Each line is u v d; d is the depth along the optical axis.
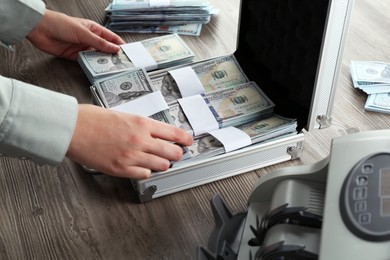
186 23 1.14
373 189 0.51
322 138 0.87
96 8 1.20
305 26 0.77
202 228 0.72
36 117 0.64
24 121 0.63
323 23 0.71
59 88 0.98
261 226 0.59
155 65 0.99
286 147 0.81
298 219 0.56
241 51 1.00
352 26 1.13
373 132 0.57
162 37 1.07
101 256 0.69
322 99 0.79
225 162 0.78
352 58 1.04
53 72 1.01
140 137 0.71
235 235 0.64
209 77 0.96
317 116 0.82
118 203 0.76
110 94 0.89
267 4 0.86
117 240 0.71
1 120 0.62
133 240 0.71
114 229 0.72
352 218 0.49
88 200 0.77
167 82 0.94
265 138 0.81
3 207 0.76
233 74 0.97
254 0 0.89
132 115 0.73
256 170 0.82
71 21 1.00
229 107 0.88
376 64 1.01
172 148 0.74
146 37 1.11
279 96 0.90
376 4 1.21
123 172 0.70
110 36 1.05
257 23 0.92
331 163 0.55
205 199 0.77
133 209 0.75
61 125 0.66
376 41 1.09
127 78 0.92
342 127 0.89
